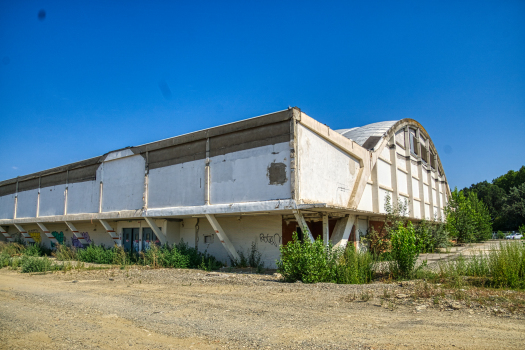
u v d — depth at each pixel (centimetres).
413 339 577
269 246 1856
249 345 579
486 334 591
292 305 864
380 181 2486
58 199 2883
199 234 2173
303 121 1586
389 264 1338
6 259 2208
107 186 2458
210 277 1430
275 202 1531
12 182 3409
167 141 2045
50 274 1706
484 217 4644
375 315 740
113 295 1087
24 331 696
